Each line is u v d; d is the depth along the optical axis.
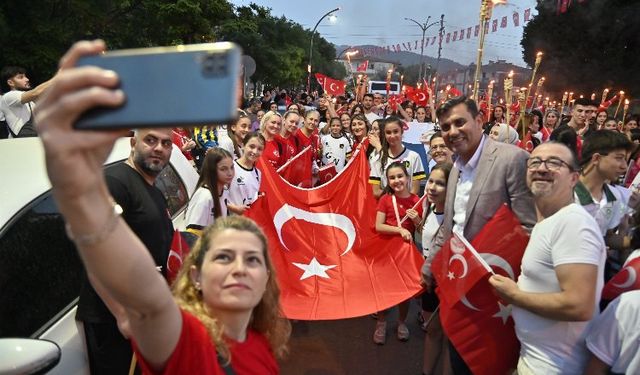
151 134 2.73
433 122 8.83
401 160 5.87
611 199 3.56
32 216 2.38
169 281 2.64
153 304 1.08
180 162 4.30
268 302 1.88
